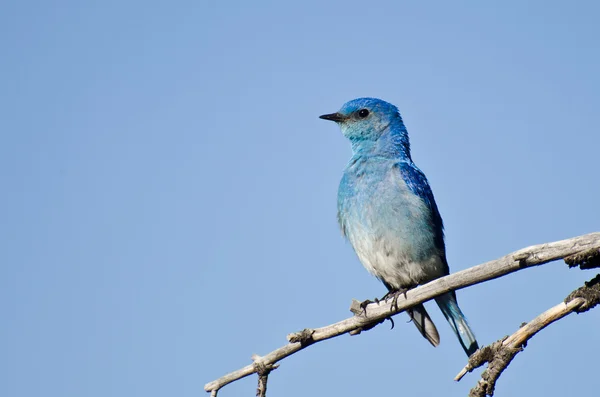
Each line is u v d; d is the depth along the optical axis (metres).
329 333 11.04
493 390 9.21
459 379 9.48
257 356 10.68
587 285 9.09
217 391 10.66
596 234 9.17
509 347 9.22
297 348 10.84
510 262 9.71
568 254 9.23
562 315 9.09
